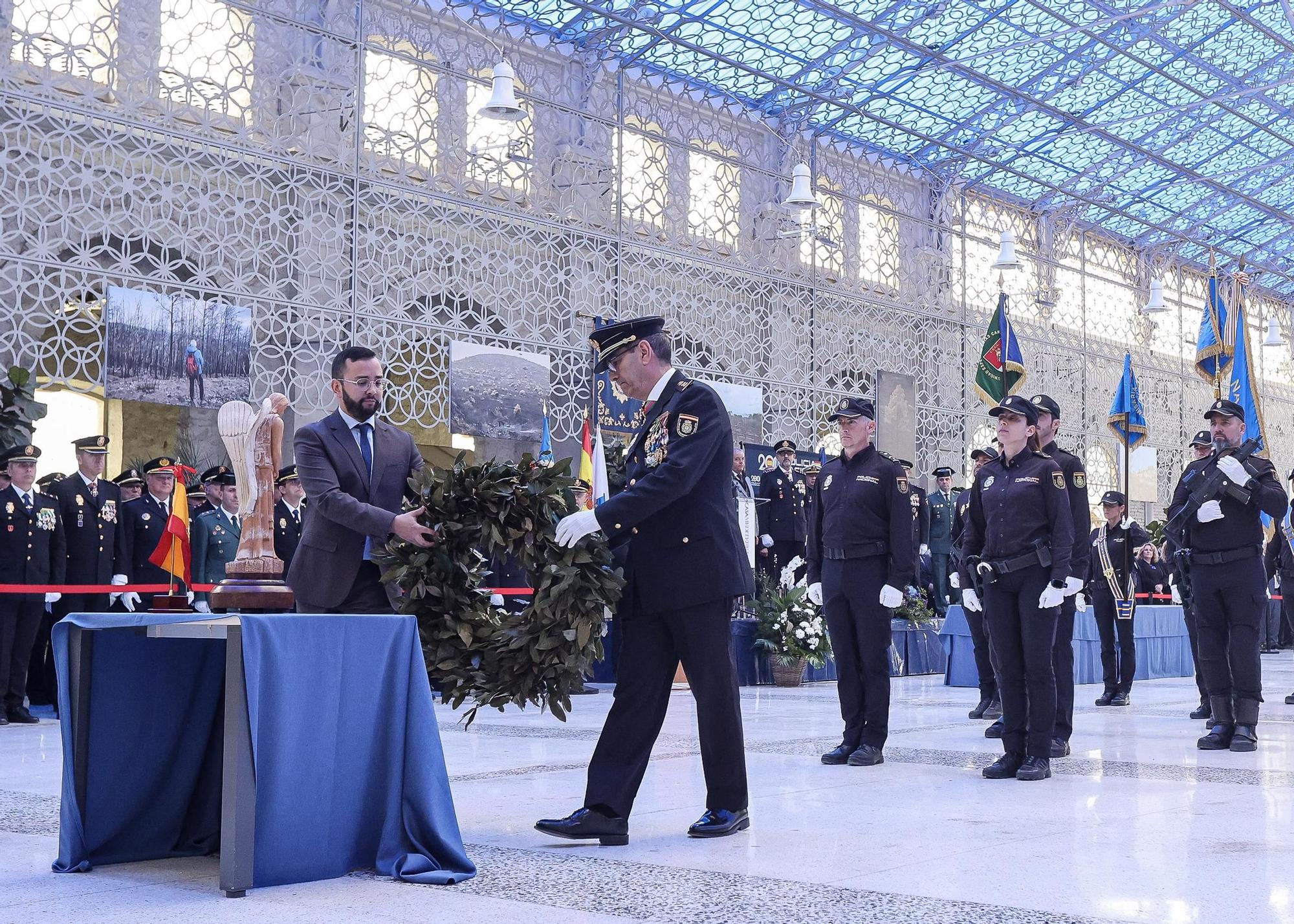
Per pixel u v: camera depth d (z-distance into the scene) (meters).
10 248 10.95
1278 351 27.23
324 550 4.05
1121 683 9.81
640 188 15.55
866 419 6.11
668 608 3.88
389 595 4.05
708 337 16.05
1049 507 5.53
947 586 15.27
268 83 12.39
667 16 14.77
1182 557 6.65
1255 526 6.54
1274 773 5.54
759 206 16.84
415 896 3.11
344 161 12.80
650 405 4.01
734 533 3.97
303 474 4.08
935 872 3.36
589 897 3.07
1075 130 18.88
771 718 8.19
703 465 3.82
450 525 3.82
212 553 9.84
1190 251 24.19
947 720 8.38
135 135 11.52
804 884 3.22
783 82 16.03
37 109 10.79
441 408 13.58
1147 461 22.61
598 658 3.86
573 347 14.60
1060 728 6.25
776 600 11.69
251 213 12.09
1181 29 17.38
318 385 12.51
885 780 5.31
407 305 13.29
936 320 19.06
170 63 11.72
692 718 8.05
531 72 14.59
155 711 3.62
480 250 13.91
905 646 13.30
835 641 6.01
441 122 13.68
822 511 6.28
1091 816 4.32
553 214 14.56
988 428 19.86
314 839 3.33
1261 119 20.31
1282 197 23.30
